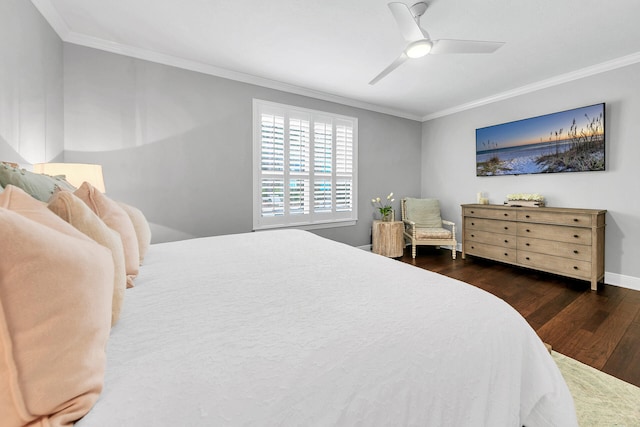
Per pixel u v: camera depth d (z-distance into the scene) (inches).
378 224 168.9
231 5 82.3
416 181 202.5
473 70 125.3
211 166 125.4
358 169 174.4
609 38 99.3
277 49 107.3
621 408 52.4
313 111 153.8
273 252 67.3
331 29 94.0
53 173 73.9
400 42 102.0
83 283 20.1
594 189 124.5
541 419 33.6
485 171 164.1
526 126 144.4
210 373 23.2
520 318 36.6
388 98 163.8
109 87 103.7
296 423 20.8
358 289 42.1
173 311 35.0
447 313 34.3
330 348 26.9
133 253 46.6
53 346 17.9
